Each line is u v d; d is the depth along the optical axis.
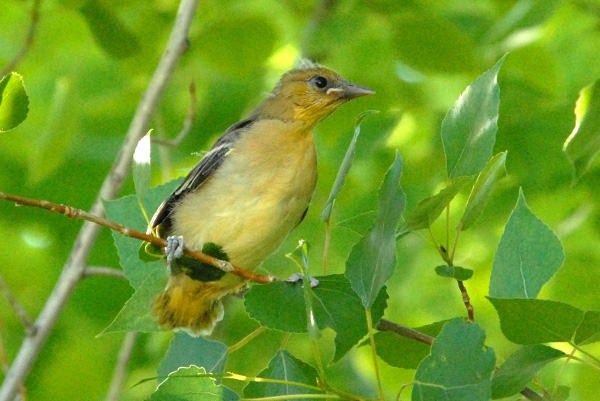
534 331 6.46
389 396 12.69
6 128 7.11
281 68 14.66
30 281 14.84
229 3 13.73
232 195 9.28
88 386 13.73
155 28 13.26
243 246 9.34
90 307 14.06
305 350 14.23
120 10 13.32
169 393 6.97
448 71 12.40
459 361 6.14
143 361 13.88
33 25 11.44
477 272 14.23
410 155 13.73
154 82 11.42
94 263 14.12
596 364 7.18
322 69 10.24
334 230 13.48
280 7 14.61
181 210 9.50
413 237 13.60
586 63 14.06
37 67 14.59
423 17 11.93
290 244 14.12
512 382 6.55
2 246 14.65
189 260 7.69
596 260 12.98
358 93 10.11
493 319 14.65
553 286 13.05
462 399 6.04
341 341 7.26
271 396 7.00
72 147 13.85
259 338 13.98
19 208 14.35
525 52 12.17
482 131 6.84
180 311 9.04
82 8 12.52
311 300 6.80
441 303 14.72
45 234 14.62
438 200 6.81
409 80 13.30
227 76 13.69
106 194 11.04
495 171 6.88
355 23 12.98
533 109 13.05
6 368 10.19
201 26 13.10
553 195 13.35
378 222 6.84
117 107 13.73
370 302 6.73
